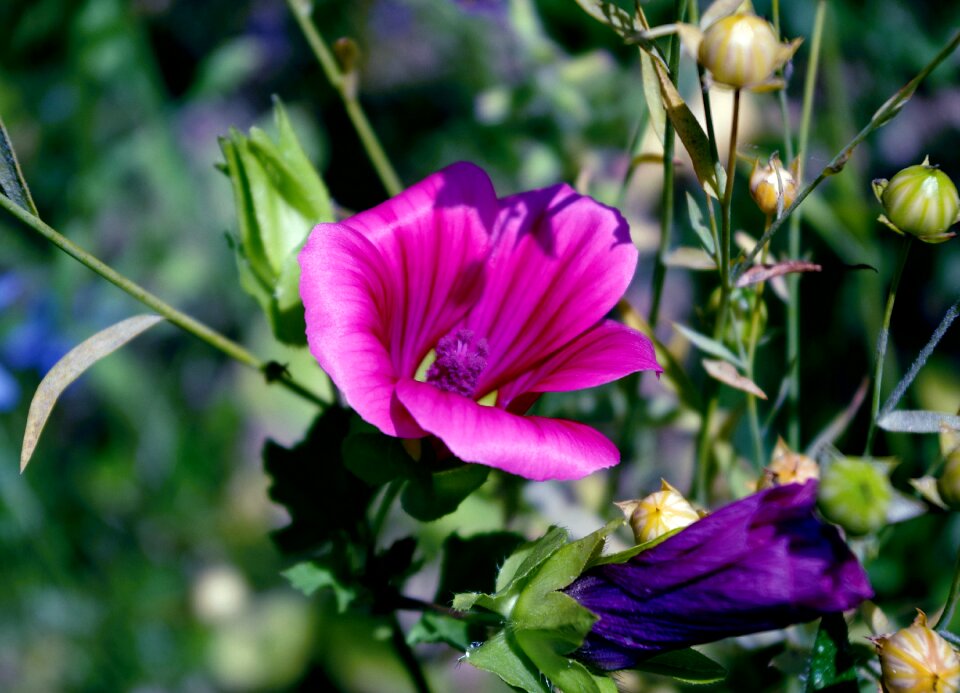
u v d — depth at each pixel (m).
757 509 0.21
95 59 0.46
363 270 0.24
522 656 0.23
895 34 0.41
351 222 0.24
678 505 0.23
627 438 0.29
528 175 0.40
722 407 0.35
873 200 0.41
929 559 0.31
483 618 0.25
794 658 0.25
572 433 0.23
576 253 0.25
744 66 0.22
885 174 0.42
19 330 0.47
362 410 0.22
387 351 0.24
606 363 0.24
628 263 0.25
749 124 0.39
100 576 0.44
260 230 0.26
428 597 0.37
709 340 0.25
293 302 0.26
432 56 0.50
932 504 0.21
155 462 0.46
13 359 0.46
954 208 0.23
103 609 0.44
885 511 0.20
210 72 0.47
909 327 0.41
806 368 0.39
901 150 0.42
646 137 0.35
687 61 0.35
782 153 0.39
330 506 0.26
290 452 0.26
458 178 0.25
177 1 0.54
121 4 0.46
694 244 0.40
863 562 0.26
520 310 0.25
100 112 0.50
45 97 0.50
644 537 0.23
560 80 0.38
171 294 0.48
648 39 0.23
